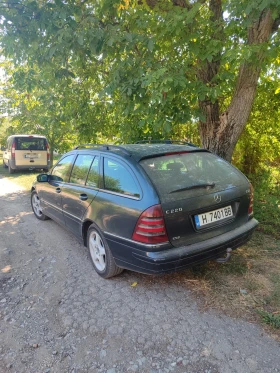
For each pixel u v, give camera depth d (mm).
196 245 2811
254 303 2814
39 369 2131
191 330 2473
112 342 2377
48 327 2586
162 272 2684
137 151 3264
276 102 6383
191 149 3527
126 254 2906
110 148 3533
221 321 2578
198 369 2080
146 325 2561
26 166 13258
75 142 9828
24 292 3170
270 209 5090
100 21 4762
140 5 4934
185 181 2959
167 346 2309
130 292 3088
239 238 3176
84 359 2211
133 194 2865
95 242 3531
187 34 4523
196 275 3352
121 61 4922
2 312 2812
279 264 3586
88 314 2744
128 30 4883
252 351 2225
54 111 7484
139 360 2184
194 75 5172
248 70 4699
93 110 7199
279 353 2201
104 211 3174
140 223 2697
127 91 4660
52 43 4652
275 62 5559
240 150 7262
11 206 7227
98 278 3422
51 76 5727
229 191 3164
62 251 4250
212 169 3355
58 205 4484
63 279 3422
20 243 4633
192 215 2814
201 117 4848
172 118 4824
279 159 8477
